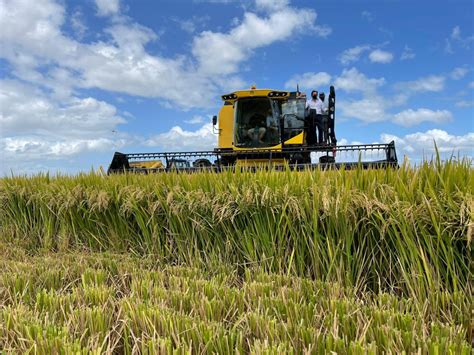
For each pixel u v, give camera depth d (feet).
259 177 10.52
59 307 6.86
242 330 5.82
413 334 5.18
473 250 7.44
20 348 5.38
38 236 15.05
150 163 25.29
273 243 9.67
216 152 24.02
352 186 9.07
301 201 9.28
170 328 5.65
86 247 13.39
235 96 32.71
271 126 32.65
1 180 16.28
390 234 8.31
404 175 9.04
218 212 10.25
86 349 4.95
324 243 9.09
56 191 14.21
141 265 10.30
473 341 6.21
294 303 6.40
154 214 11.82
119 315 6.37
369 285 8.73
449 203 7.59
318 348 5.02
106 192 12.69
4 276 8.35
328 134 34.68
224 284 8.39
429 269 7.66
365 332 5.20
